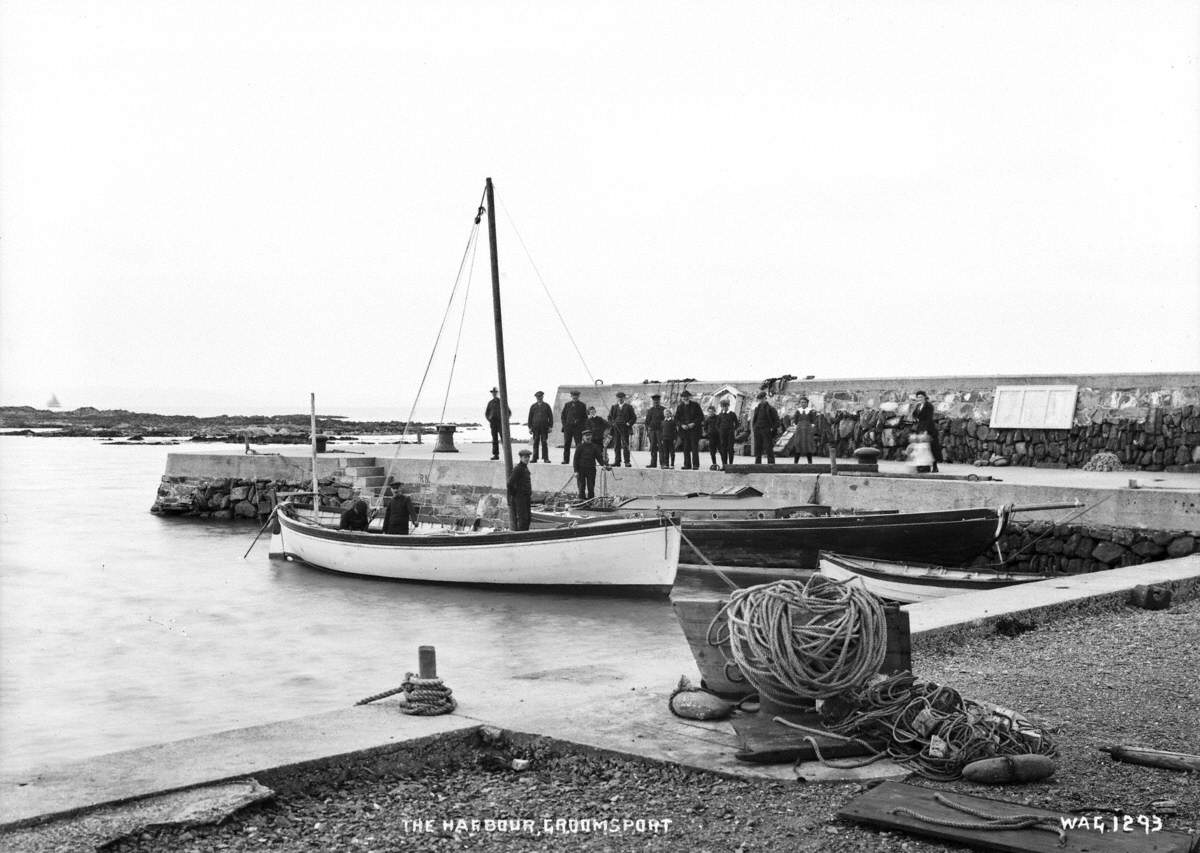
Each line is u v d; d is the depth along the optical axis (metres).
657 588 21.86
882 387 33.81
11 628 19.23
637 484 29.22
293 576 25.36
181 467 39.19
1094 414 29.41
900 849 5.57
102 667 16.06
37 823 5.75
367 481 35.34
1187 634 10.87
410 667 15.85
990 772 6.43
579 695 8.43
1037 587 12.87
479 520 27.17
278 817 6.16
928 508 23.70
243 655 16.89
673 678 9.02
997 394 31.23
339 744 6.96
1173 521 20.47
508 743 7.38
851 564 17.50
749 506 24.16
